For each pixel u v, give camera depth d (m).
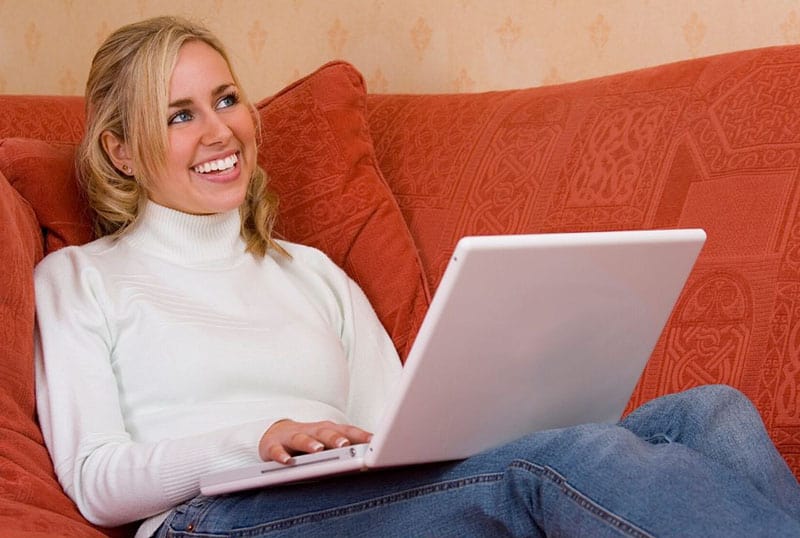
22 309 1.67
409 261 2.13
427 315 1.25
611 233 1.33
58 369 1.67
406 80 2.83
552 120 2.14
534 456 1.34
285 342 1.83
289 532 1.49
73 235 1.91
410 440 1.34
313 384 1.84
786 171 1.79
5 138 2.09
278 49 2.92
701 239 1.43
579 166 2.04
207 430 1.71
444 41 2.78
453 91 2.79
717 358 1.73
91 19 3.01
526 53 2.72
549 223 2.03
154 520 1.60
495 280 1.25
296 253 2.08
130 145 1.89
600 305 1.38
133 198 1.91
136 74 1.87
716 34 2.54
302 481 1.52
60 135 2.26
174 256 1.88
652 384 1.79
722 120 1.91
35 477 1.55
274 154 2.20
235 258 1.95
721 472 1.28
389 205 2.18
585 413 1.53
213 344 1.76
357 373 1.99
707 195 1.86
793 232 1.73
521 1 2.71
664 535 1.20
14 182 1.91
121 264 1.83
